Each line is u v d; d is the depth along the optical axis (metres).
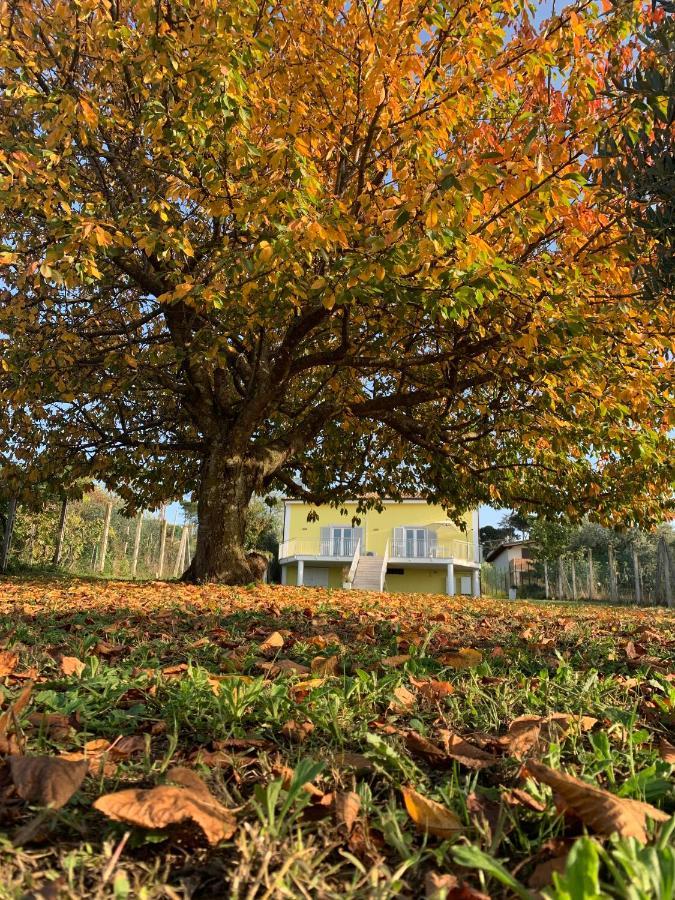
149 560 21.42
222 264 5.06
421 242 4.18
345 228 4.42
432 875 0.89
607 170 3.74
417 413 9.79
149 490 11.15
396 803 1.21
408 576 32.09
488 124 5.77
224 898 0.86
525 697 2.01
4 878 0.86
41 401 8.17
